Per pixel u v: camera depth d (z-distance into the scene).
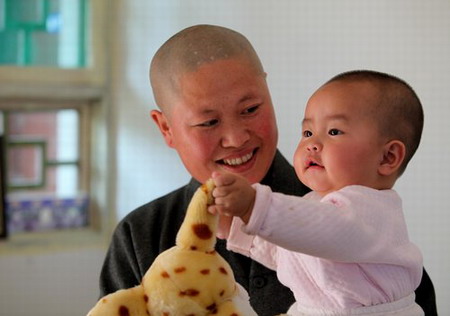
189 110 1.12
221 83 1.11
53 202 2.69
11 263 2.55
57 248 2.61
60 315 2.59
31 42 2.62
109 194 2.66
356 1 2.29
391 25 2.23
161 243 1.28
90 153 2.72
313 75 2.33
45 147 2.68
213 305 0.75
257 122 1.13
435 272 2.22
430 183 2.20
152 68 1.21
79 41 2.66
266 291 1.19
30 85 2.57
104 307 0.74
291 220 0.79
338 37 2.31
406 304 0.94
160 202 1.36
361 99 0.96
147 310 0.75
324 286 0.91
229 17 2.45
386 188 0.98
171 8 2.52
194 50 1.13
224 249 1.22
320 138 0.97
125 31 2.61
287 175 1.28
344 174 0.95
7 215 2.62
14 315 2.55
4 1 2.59
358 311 0.91
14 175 2.66
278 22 2.38
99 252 2.64
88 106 2.70
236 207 0.77
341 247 0.83
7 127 2.63
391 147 0.97
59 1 2.64
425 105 2.19
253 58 1.17
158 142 2.54
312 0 2.34
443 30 2.18
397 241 0.93
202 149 1.13
